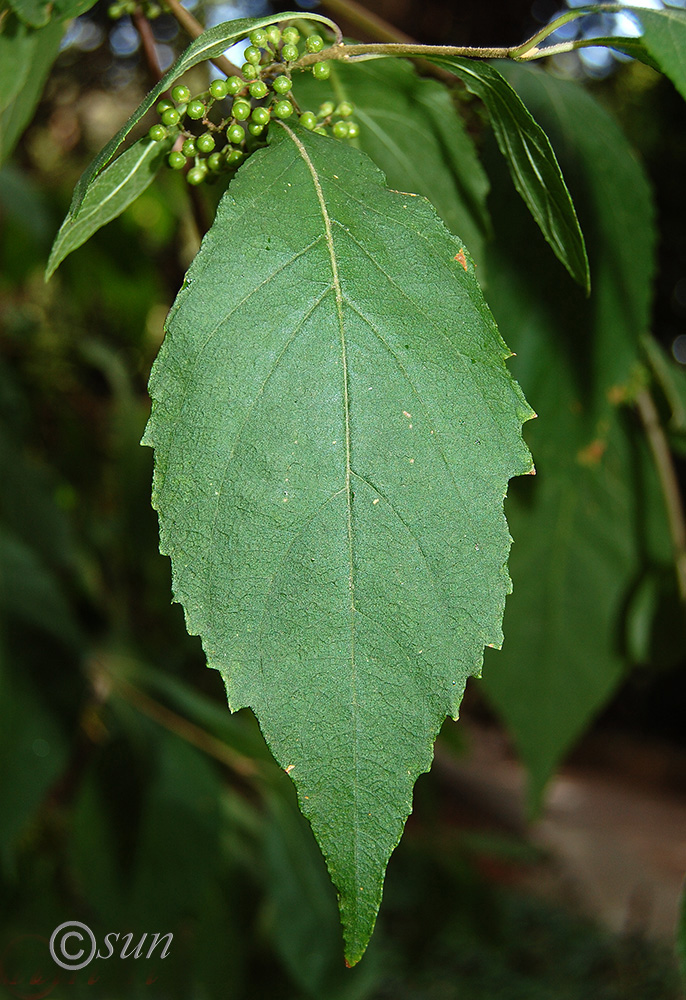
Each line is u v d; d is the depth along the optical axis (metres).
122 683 0.92
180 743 0.90
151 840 0.85
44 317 1.28
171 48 0.72
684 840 4.05
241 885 0.98
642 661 0.70
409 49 0.35
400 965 2.24
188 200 0.43
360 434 0.32
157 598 1.29
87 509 1.34
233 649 0.32
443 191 0.41
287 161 0.33
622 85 2.04
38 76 0.44
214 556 0.32
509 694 0.74
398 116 0.41
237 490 0.32
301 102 0.40
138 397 1.38
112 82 1.34
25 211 1.02
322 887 0.91
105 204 0.36
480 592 0.32
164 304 1.26
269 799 0.91
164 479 0.32
